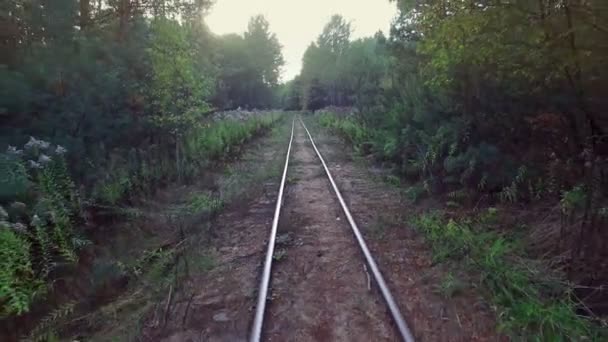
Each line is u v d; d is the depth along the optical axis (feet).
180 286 14.78
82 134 22.18
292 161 44.98
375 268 15.43
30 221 14.42
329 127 91.56
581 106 16.47
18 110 19.03
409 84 35.42
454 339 11.52
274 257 17.31
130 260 16.56
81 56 24.14
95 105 24.50
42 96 20.47
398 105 36.55
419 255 17.60
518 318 11.85
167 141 33.91
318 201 27.30
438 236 19.06
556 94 18.39
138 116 30.30
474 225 19.95
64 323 12.42
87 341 11.81
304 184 32.91
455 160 24.23
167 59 32.83
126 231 19.24
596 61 15.05
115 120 26.23
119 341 11.67
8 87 18.35
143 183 24.64
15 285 12.17
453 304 13.38
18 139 18.06
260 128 76.79
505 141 23.89
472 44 17.58
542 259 15.31
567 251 14.90
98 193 19.22
